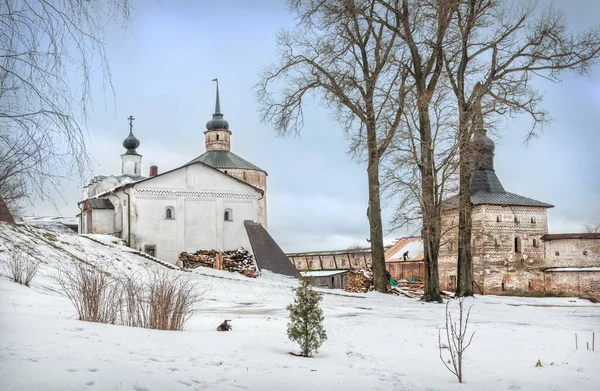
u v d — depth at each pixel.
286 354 9.62
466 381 7.86
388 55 33.97
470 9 32.19
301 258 82.88
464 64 33.19
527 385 7.60
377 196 35.28
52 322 10.20
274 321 14.75
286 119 36.19
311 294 9.94
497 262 64.38
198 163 46.41
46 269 23.31
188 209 45.94
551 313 22.52
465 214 33.41
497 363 9.34
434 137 30.39
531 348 11.05
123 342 8.98
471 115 31.03
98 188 62.16
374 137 34.34
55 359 7.17
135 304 12.08
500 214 65.25
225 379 7.29
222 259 42.84
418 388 7.39
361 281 36.97
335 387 7.27
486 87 32.34
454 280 63.81
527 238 66.00
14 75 6.05
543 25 31.98
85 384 6.22
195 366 7.86
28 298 15.05
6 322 9.65
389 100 31.28
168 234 45.09
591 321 18.16
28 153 6.13
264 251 46.16
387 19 33.12
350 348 10.86
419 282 47.44
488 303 29.69
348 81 33.91
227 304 22.42
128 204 44.47
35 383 6.02
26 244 26.88
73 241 34.66
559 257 64.94
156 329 11.30
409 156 30.16
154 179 45.25
